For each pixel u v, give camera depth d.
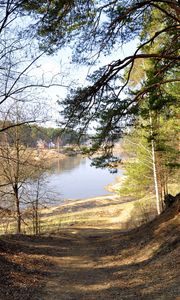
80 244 19.12
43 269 12.06
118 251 15.51
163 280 9.53
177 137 22.41
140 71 21.05
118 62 12.84
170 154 23.86
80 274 11.72
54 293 9.35
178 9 12.05
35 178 21.20
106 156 13.84
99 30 12.75
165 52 14.30
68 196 53.50
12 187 20.59
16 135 19.62
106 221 35.16
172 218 15.86
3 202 20.92
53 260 13.91
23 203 21.23
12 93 10.86
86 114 12.95
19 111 19.91
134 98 13.70
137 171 28.17
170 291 8.46
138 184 29.50
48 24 11.37
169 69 15.02
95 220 35.75
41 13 11.05
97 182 68.38
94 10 12.35
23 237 18.42
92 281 10.67
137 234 17.98
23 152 20.27
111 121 13.20
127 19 12.79
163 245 13.14
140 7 12.41
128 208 40.16
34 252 14.81
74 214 39.81
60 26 11.79
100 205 45.69
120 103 13.24
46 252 15.34
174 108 17.06
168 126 20.61
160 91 14.59
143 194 30.42
